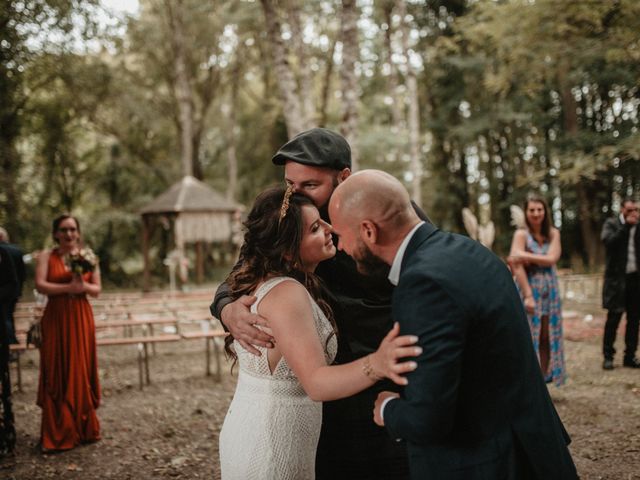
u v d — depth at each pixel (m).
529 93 12.05
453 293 1.55
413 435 1.54
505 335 1.59
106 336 9.97
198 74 28.20
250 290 2.05
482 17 11.77
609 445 4.36
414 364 1.54
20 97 18.17
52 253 4.88
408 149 22.55
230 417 2.11
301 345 1.85
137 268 29.75
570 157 11.27
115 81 20.44
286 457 1.99
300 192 2.36
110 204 25.16
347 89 8.45
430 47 20.92
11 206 17.55
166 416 5.58
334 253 2.17
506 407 1.61
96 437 4.91
